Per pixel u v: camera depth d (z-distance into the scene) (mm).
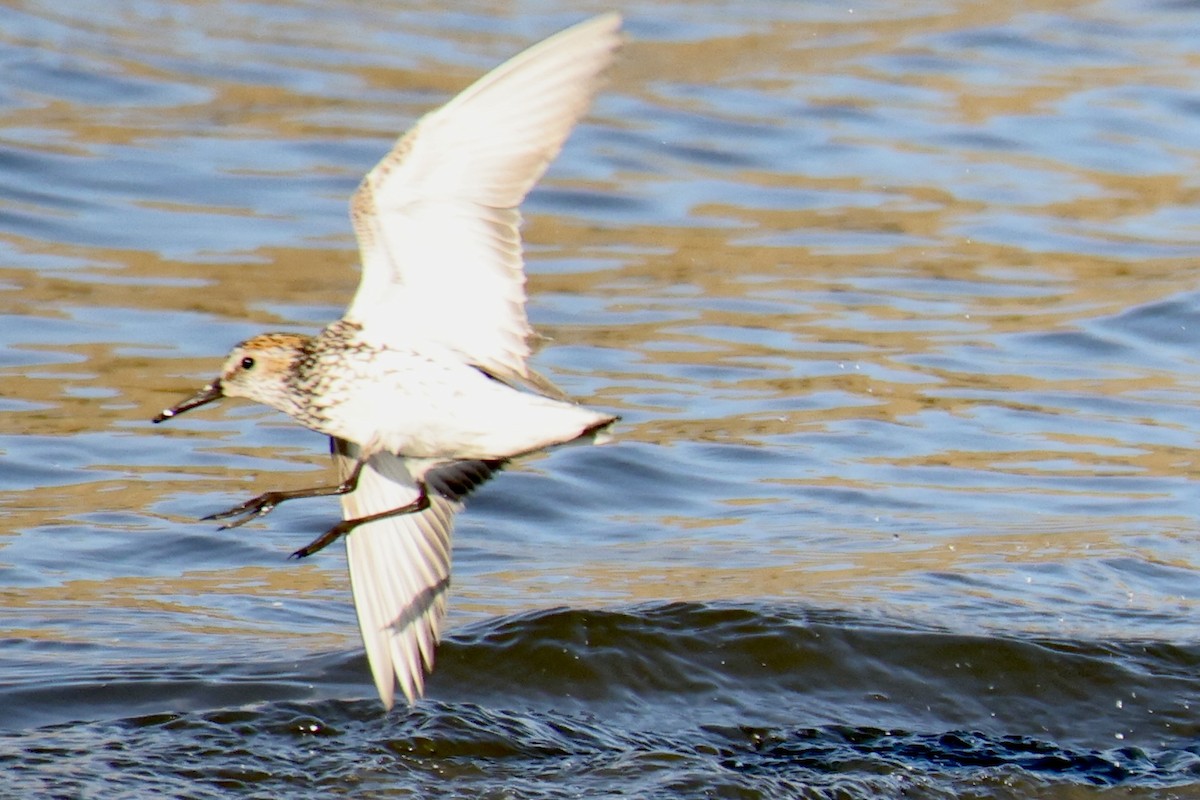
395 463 8148
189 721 9391
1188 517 13297
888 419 15070
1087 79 24891
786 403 15297
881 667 10484
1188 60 25688
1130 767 9641
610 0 27000
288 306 16750
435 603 8109
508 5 26438
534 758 9250
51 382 14820
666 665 10352
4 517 12445
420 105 22219
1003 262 19016
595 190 20672
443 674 10109
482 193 7230
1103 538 12758
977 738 9891
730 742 9664
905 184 21188
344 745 9242
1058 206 20656
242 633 10750
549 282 17969
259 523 12617
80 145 20406
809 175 21406
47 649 10328
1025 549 12508
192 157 20406
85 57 23125
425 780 8945
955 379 16000
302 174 20203
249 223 18891
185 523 12523
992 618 11203
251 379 7645
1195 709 10266
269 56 23766
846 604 11234
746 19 26797
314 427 7645
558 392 7508
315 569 11922
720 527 12922
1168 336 17094
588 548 12492
